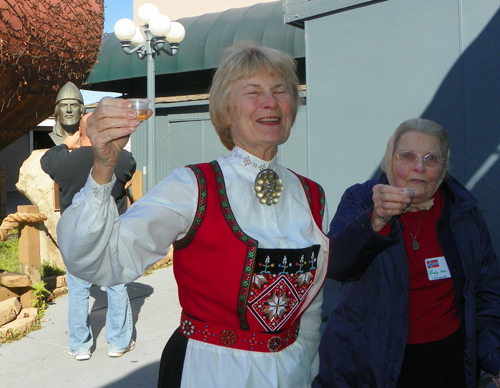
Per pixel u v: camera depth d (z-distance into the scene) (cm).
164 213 134
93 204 120
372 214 164
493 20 346
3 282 463
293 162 855
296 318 152
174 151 1058
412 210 200
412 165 189
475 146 358
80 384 343
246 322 139
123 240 128
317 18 435
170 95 1144
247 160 149
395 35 393
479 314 204
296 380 145
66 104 581
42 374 360
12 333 427
